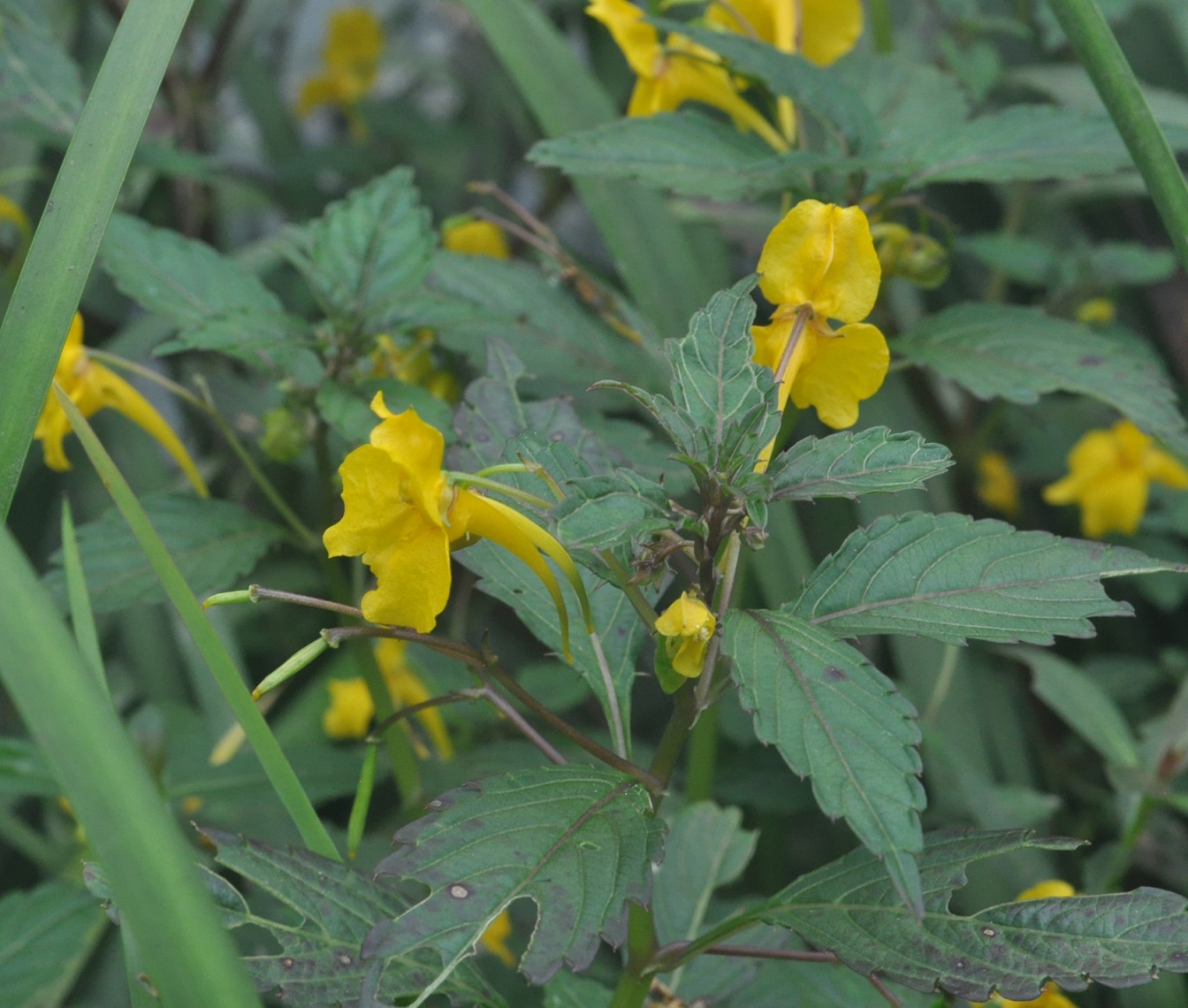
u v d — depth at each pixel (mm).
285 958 486
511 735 715
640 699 878
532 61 746
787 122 625
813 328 497
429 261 595
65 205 496
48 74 753
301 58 1442
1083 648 866
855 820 450
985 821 655
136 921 431
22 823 740
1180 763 621
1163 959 469
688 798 636
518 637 887
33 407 490
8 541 438
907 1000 577
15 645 434
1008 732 752
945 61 887
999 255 798
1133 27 954
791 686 462
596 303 658
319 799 638
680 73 624
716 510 474
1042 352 606
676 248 744
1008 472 867
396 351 635
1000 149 599
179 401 886
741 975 572
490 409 535
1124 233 983
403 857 461
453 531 474
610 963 665
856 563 488
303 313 915
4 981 576
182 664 813
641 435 609
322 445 600
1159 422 589
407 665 698
